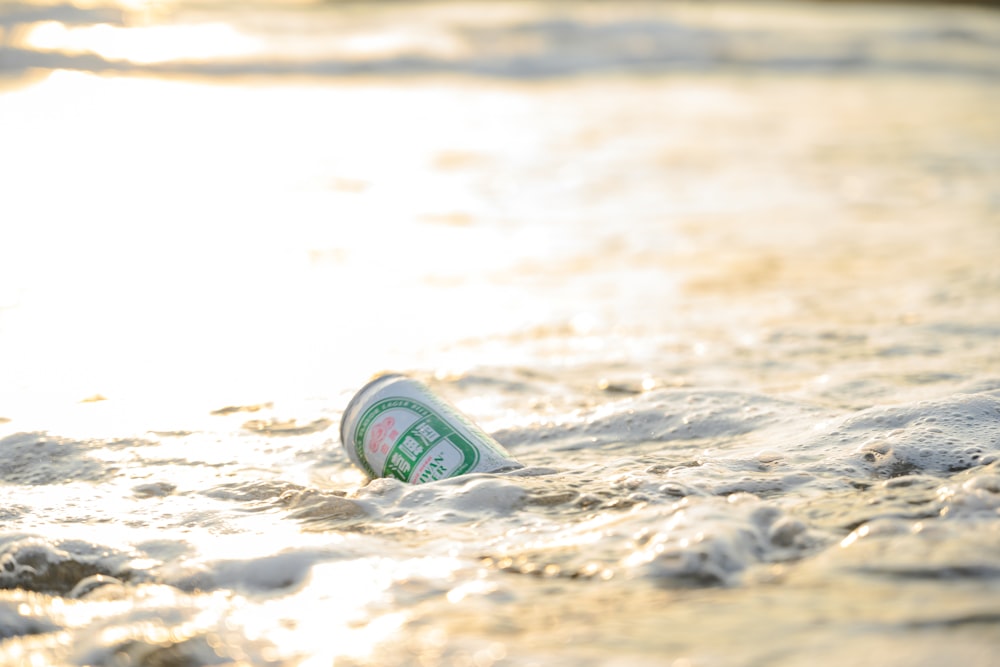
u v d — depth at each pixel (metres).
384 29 21.67
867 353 4.80
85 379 4.39
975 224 8.42
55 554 2.49
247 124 13.17
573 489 2.90
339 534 2.59
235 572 2.34
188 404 4.10
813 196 9.68
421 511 2.77
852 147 12.59
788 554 2.28
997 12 29.45
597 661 1.73
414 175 10.31
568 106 15.84
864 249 7.51
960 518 2.43
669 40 22.91
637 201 9.32
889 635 1.75
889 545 2.21
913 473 2.94
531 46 21.28
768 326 5.36
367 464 3.22
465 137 12.75
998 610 1.83
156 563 2.45
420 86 17.28
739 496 2.59
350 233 7.81
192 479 3.27
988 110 16.25
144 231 7.60
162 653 1.90
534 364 4.68
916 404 3.42
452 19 23.28
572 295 6.10
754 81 19.55
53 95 14.28
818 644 1.74
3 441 3.59
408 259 7.03
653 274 6.70
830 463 3.02
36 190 8.86
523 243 7.62
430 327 5.35
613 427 3.73
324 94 15.98
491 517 2.72
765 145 12.69
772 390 4.15
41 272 6.29
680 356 4.80
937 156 11.95
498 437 3.73
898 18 27.75
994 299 5.93
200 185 9.48
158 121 13.04
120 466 3.39
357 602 2.10
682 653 1.75
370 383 3.32
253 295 5.95
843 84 19.47
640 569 2.20
